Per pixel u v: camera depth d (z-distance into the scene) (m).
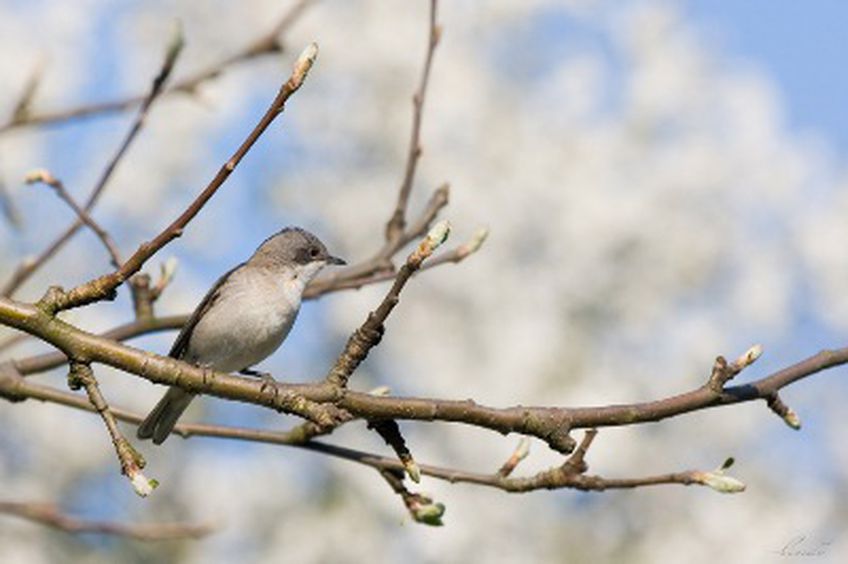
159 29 18.94
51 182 7.48
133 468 5.10
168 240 5.30
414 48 20.80
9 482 16.47
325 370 19.23
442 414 5.66
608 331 20.00
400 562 17.42
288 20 7.95
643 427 18.55
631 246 20.36
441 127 20.62
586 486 6.08
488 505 17.38
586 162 20.80
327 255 9.03
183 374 5.53
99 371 16.61
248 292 8.65
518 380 18.75
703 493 18.44
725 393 5.77
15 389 7.27
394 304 5.60
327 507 17.61
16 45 17.58
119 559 16.66
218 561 17.23
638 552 17.80
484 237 7.66
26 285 17.50
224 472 17.58
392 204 20.25
